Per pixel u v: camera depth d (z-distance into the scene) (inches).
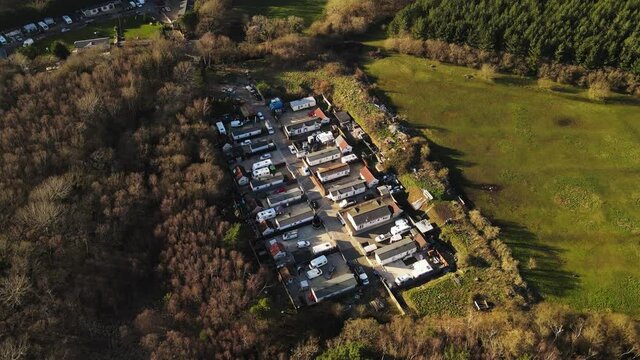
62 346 4195.4
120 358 4375.0
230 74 7810.0
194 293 4729.3
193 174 5762.8
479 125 7234.3
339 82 7751.0
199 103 6633.9
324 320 4990.2
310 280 5359.3
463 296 5231.3
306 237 5861.2
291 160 6742.1
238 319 4648.1
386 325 4788.4
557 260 5620.1
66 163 5497.1
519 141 7012.8
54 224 4798.2
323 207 6195.9
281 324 4847.4
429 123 7249.0
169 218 5285.4
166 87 6663.4
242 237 5526.6
